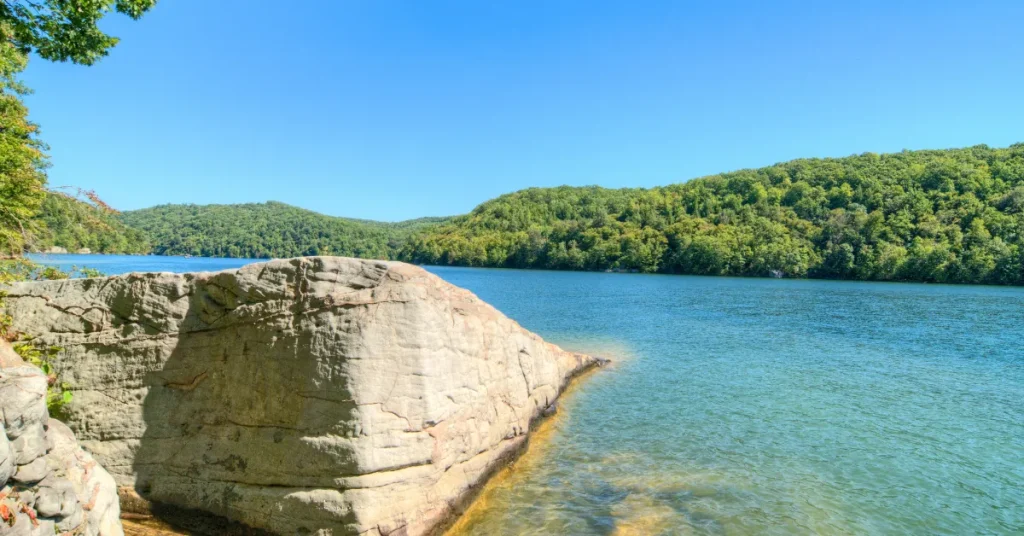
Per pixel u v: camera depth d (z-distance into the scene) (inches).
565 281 3351.4
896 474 422.9
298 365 299.1
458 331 370.9
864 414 577.0
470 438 365.1
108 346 332.8
